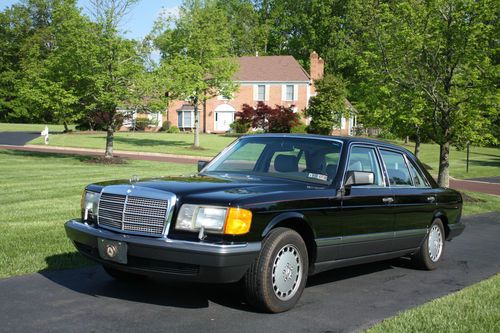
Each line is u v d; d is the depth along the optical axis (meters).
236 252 4.80
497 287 6.45
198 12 36.44
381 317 5.27
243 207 4.92
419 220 7.23
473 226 12.34
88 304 5.34
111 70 24.20
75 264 6.94
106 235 5.23
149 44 25.77
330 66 69.50
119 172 20.67
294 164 6.24
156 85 25.44
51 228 9.27
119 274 6.14
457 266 7.99
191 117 61.50
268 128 50.53
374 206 6.34
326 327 4.90
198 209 4.96
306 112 52.00
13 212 10.94
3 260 6.97
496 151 55.34
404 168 7.27
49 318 4.87
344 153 6.24
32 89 23.39
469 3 15.79
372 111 17.84
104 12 23.72
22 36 73.06
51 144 36.31
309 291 6.23
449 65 16.59
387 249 6.75
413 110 16.00
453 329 4.77
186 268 4.91
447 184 18.02
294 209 5.36
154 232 5.08
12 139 40.59
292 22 78.81
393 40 16.91
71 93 23.84
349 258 6.16
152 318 4.97
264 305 5.15
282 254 5.27
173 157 31.02
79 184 16.22
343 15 72.50
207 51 36.91
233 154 6.75
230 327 4.79
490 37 16.00
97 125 53.47
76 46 22.98
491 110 16.14
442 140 17.27
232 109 60.12
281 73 59.31
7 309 5.09
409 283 6.83
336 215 5.84
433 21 16.39
